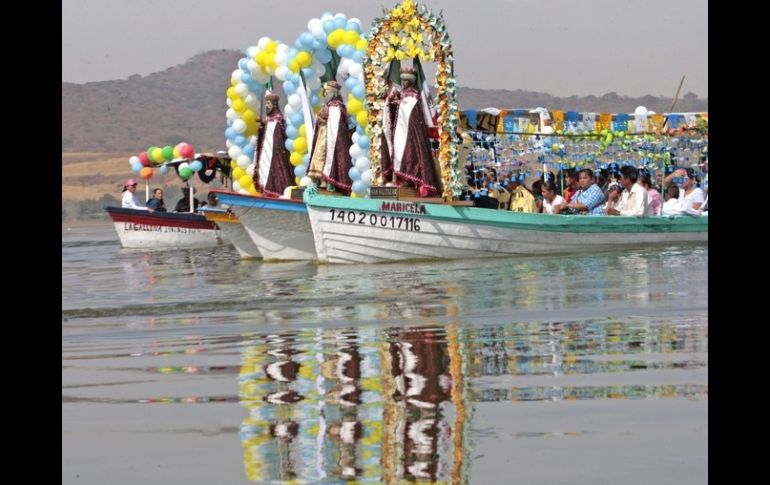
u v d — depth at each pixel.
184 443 10.63
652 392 12.15
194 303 21.92
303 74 35.06
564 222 30.30
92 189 114.25
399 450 10.18
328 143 33.44
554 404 11.70
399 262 29.33
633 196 31.86
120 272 31.50
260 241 33.16
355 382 12.99
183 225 44.41
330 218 29.25
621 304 19.41
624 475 9.44
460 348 15.11
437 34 29.00
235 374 13.77
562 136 32.78
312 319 18.73
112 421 11.55
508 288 22.44
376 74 29.55
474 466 9.71
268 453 10.22
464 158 30.44
